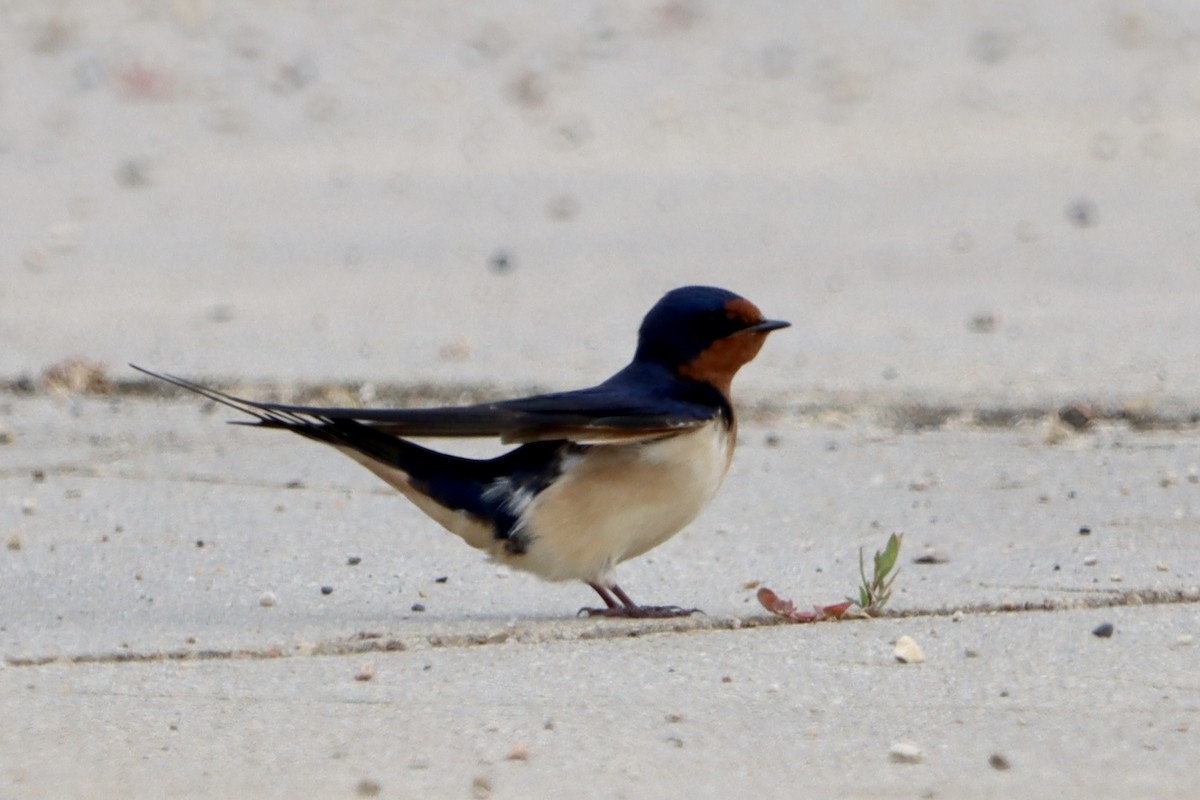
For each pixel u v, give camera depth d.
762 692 7.63
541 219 22.23
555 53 29.89
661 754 6.91
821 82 28.86
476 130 26.80
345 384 14.52
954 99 27.95
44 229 21.75
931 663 8.02
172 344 16.19
